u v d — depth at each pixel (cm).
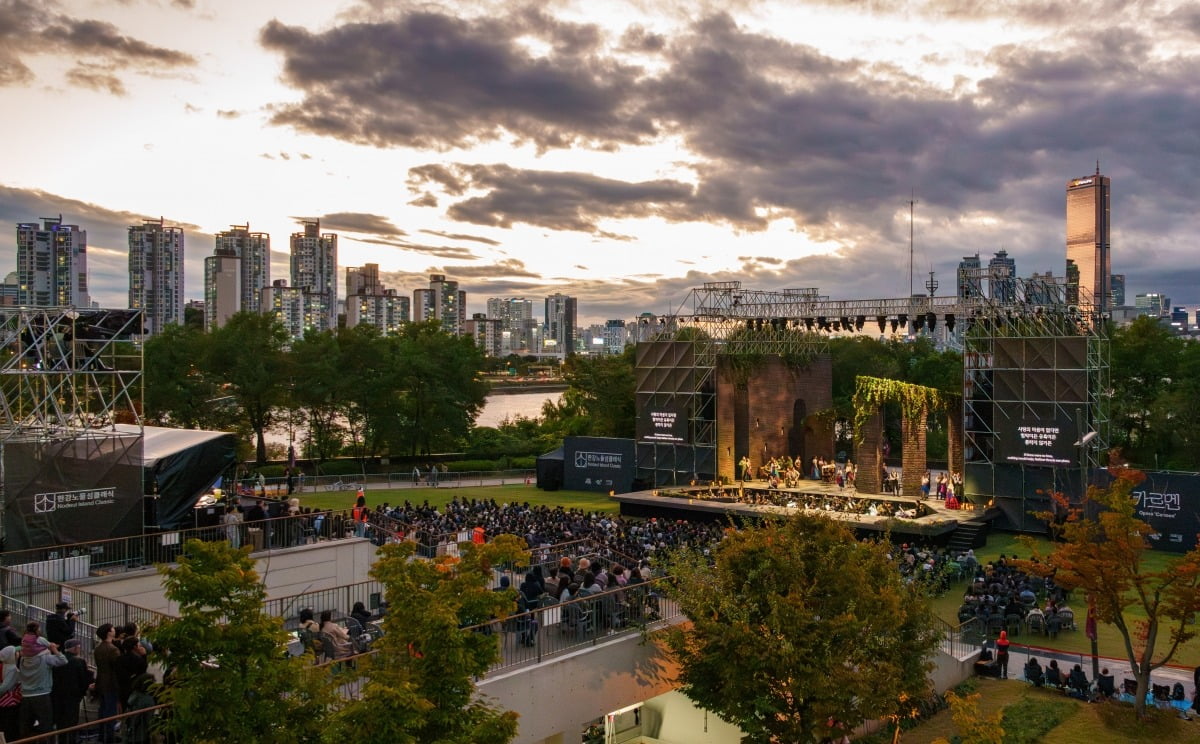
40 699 1387
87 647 1889
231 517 2925
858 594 1875
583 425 9212
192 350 7375
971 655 2898
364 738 1099
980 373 5397
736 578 1919
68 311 3152
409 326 9281
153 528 2927
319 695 1145
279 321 7850
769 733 1806
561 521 4206
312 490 6344
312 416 8050
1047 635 3241
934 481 6519
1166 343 7544
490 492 6494
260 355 7412
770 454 6334
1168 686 2670
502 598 1345
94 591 2298
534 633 1994
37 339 3106
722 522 5088
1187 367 6919
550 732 1950
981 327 5347
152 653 1091
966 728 1538
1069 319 5216
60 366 3198
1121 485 2556
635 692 2156
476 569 1372
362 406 7875
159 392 6900
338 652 1739
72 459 2741
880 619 1875
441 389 7850
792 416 6575
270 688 1102
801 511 2098
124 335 3266
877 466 5481
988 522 5000
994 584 3494
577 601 2064
